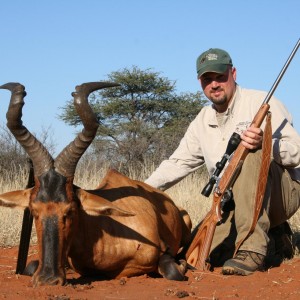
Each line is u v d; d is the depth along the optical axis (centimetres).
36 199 229
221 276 252
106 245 247
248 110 287
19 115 236
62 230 229
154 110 1159
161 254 263
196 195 466
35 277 227
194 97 1182
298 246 325
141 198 272
